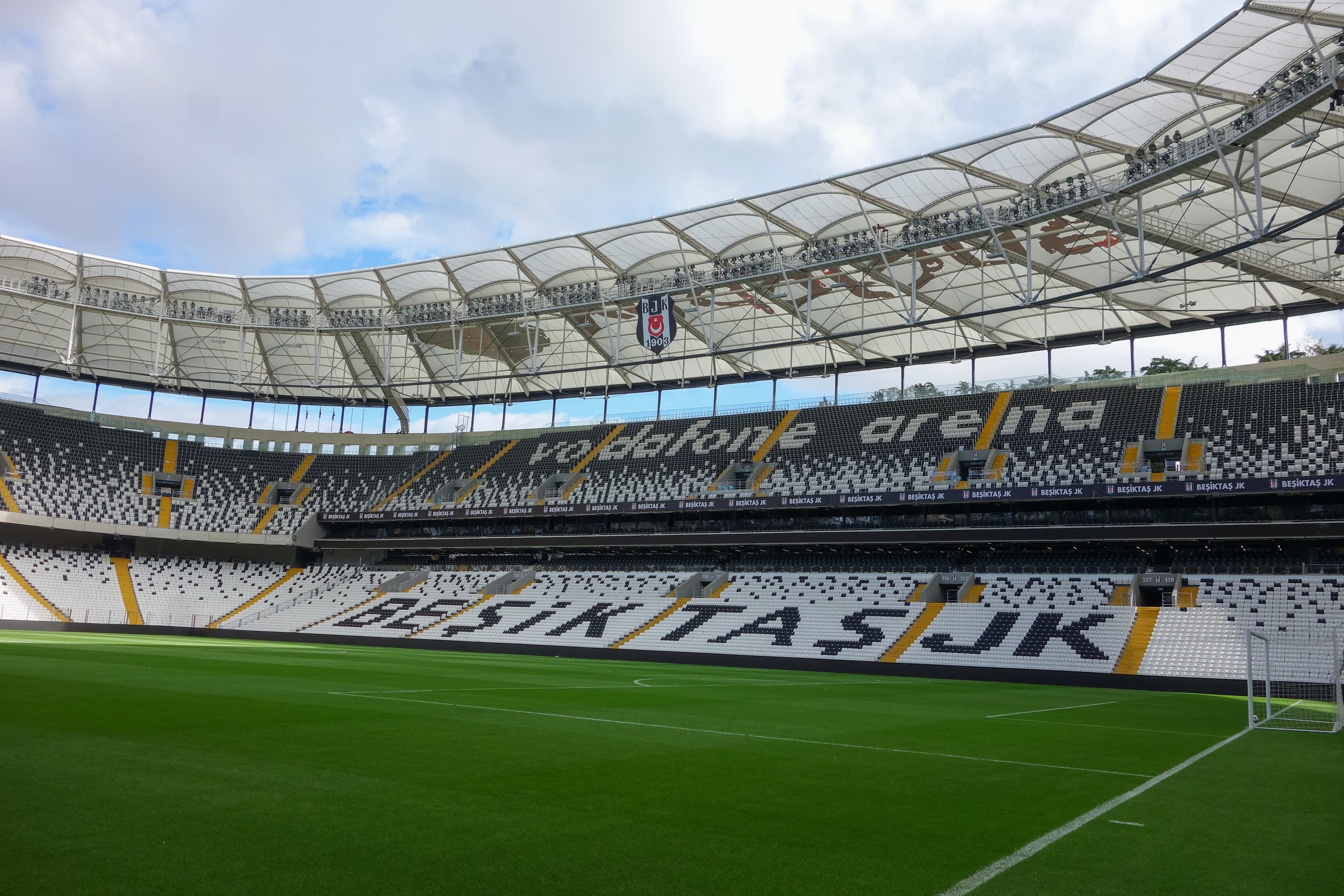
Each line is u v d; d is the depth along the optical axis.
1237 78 35.03
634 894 7.84
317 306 66.81
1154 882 8.80
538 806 11.03
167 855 8.23
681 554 67.25
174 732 15.52
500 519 71.62
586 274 58.94
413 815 10.20
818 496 60.31
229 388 82.50
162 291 65.62
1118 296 54.44
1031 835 10.66
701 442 71.38
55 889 7.23
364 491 78.69
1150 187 40.53
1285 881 8.98
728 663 53.00
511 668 40.16
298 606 69.12
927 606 53.72
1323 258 45.97
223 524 75.25
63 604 64.75
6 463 69.94
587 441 76.69
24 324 71.00
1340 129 35.81
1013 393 63.66
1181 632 45.34
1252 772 16.22
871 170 43.88
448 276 60.47
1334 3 29.95
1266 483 47.78
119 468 75.44
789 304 57.69
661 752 16.17
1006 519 56.59
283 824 9.52
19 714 16.58
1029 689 39.66
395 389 82.00
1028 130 40.00
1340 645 38.38
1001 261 50.91
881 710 26.66
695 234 52.19
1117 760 17.50
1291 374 55.78
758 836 10.05
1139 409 57.56
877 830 10.61
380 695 24.30
